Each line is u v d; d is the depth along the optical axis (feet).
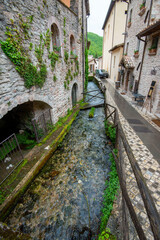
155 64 20.65
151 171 10.52
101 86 42.78
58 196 10.51
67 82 22.85
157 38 20.12
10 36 9.69
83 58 31.22
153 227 3.66
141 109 23.79
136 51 27.76
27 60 11.82
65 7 18.65
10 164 12.64
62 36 18.69
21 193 10.30
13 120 18.45
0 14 8.82
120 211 8.16
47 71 15.67
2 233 6.29
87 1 31.86
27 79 12.13
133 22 30.37
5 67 9.76
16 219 9.05
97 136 18.60
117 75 49.44
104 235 6.82
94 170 12.88
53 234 8.26
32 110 16.02
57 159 14.42
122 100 30.48
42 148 14.73
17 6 10.11
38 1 12.55
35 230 8.48
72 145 16.79
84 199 10.22
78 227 8.54
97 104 29.96
